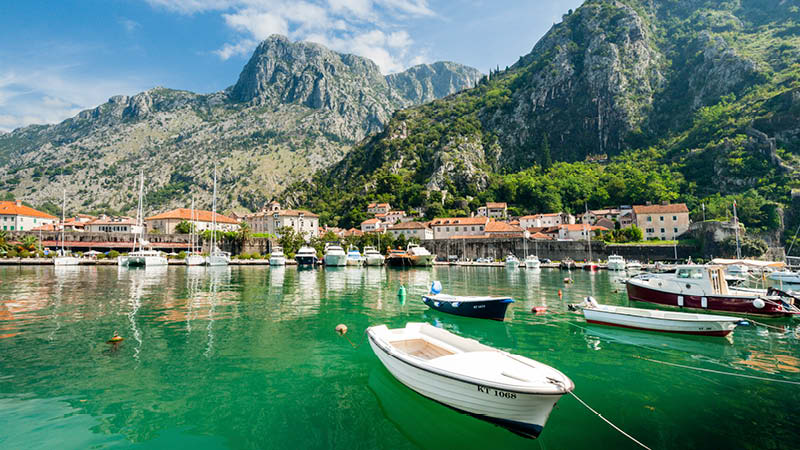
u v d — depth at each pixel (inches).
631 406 400.2
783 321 791.7
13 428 334.0
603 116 6747.1
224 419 362.6
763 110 4451.3
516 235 4099.4
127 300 1035.3
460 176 6003.9
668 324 685.3
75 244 3120.1
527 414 327.6
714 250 3107.8
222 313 870.4
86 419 354.3
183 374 475.2
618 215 4453.7
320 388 440.8
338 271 2343.8
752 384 460.1
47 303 971.3
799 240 3193.9
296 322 784.9
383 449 317.1
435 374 375.6
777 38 6210.6
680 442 328.2
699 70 6299.2
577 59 7578.7
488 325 780.6
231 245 3631.9
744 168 4065.0
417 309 958.4
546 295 1254.9
